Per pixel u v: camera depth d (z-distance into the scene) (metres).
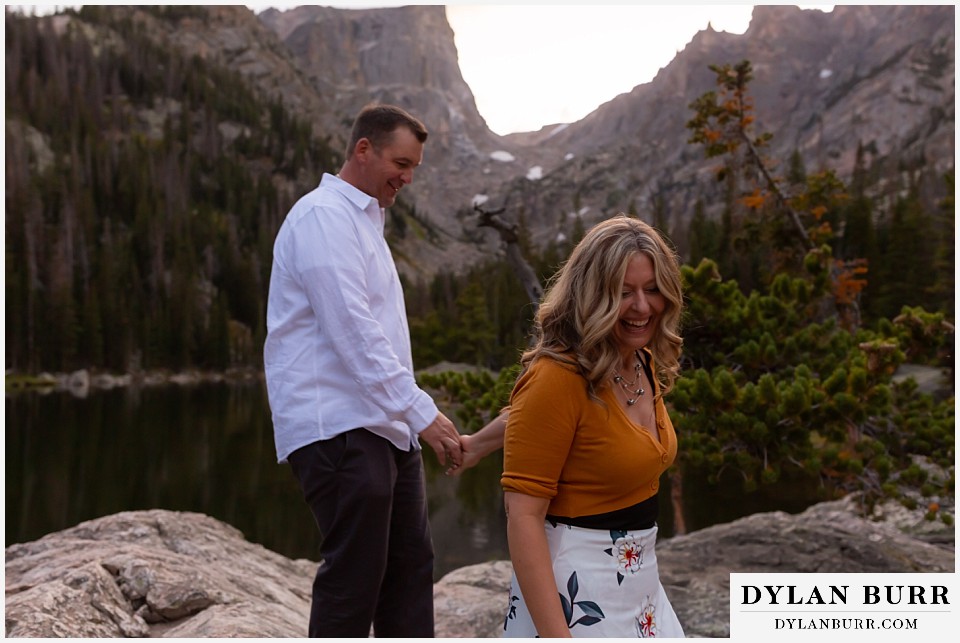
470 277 79.44
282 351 2.31
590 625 1.60
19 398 48.97
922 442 5.32
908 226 43.34
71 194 85.19
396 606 2.50
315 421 2.24
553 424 1.56
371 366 2.20
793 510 10.12
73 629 2.58
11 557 4.09
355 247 2.29
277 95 179.12
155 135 125.56
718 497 10.91
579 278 1.59
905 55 188.38
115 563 3.16
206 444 26.22
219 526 5.11
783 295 5.95
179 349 72.75
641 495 1.67
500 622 4.22
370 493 2.22
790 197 9.63
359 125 2.42
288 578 4.49
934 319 5.68
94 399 49.12
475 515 11.77
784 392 4.86
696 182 178.62
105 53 131.75
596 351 1.57
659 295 1.60
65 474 19.52
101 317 67.38
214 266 93.44
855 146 170.25
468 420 5.50
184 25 180.75
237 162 123.56
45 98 110.75
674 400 5.12
